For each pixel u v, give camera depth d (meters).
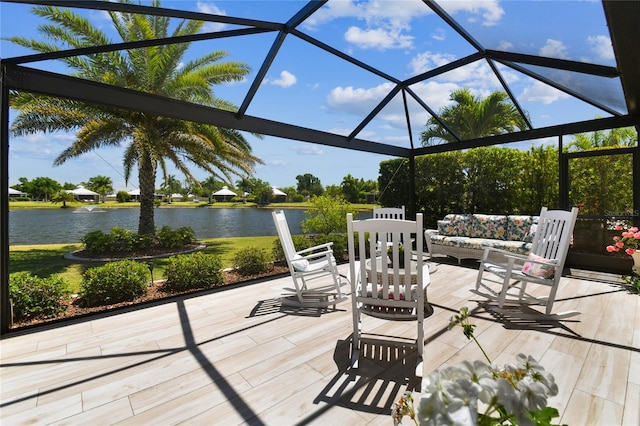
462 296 3.72
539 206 5.77
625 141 4.74
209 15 2.73
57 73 2.87
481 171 6.44
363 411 1.75
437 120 5.57
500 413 0.62
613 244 4.75
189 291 3.96
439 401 0.57
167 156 6.51
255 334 2.75
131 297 3.68
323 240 6.02
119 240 6.16
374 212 5.25
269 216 7.94
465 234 5.97
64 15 3.01
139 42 2.82
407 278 2.20
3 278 2.81
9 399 1.88
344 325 2.95
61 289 3.30
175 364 2.26
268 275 4.77
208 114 3.81
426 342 2.56
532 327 2.81
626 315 3.03
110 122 5.52
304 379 2.07
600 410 1.70
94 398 1.89
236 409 1.78
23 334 2.78
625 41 2.13
